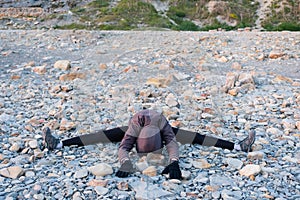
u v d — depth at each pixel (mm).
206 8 21016
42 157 4566
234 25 19703
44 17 20250
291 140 5090
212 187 3936
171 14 20188
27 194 3848
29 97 6758
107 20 18625
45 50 10492
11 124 5547
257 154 4523
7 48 10812
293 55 9969
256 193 3865
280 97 6699
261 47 10836
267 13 20625
